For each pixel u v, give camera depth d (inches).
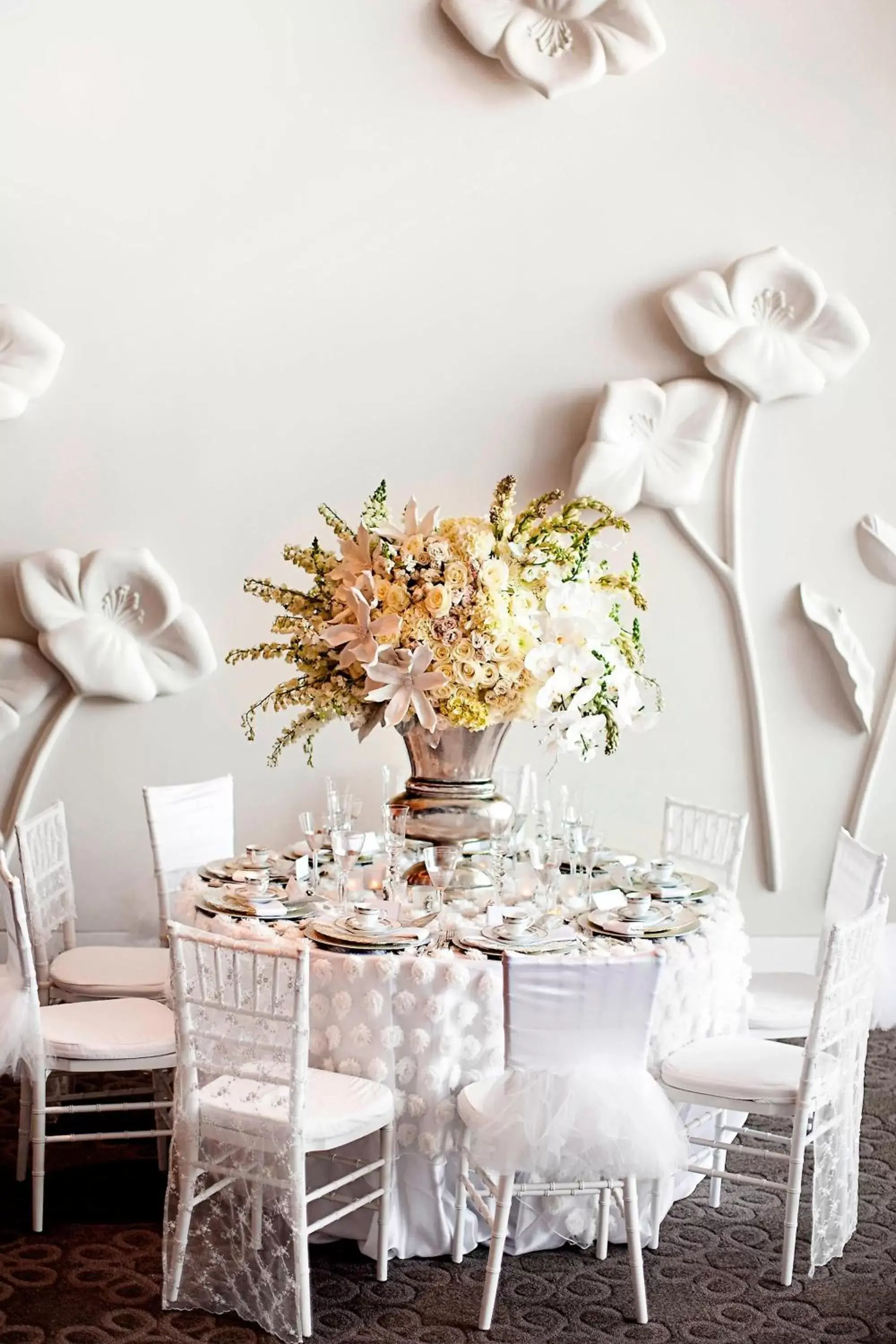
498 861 144.7
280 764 213.5
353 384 211.5
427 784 156.6
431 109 210.5
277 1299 122.0
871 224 221.8
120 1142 167.8
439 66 210.2
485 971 131.3
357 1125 124.8
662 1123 121.8
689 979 140.3
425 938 135.3
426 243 211.6
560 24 209.3
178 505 209.0
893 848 229.1
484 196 212.7
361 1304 129.0
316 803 214.1
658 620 220.7
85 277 205.2
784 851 227.1
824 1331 126.7
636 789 221.6
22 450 205.8
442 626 145.6
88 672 202.8
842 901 156.9
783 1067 136.9
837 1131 138.6
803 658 225.0
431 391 213.3
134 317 206.4
